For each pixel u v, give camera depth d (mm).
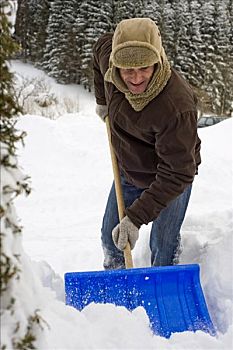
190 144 2197
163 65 2176
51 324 1407
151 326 2238
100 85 3252
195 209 4938
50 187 5637
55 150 6746
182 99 2184
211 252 2834
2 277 979
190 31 32188
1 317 1013
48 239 4129
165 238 2695
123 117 2383
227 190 5539
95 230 4387
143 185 2662
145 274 2428
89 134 7562
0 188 1002
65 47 30531
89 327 1544
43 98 17109
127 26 2113
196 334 2029
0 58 1041
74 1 31688
